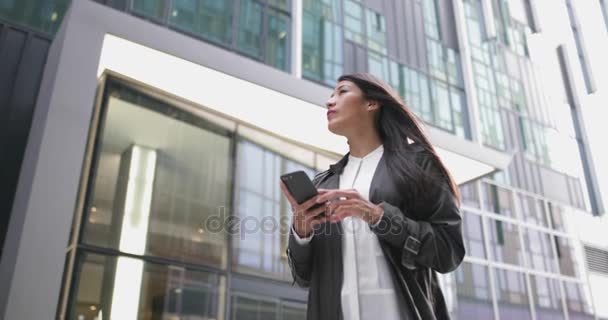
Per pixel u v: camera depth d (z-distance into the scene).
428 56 9.38
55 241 3.29
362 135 1.04
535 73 12.43
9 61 4.49
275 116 5.89
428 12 9.90
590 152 12.62
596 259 11.25
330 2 8.10
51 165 3.44
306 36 7.46
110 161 4.85
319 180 1.10
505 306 9.05
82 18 3.97
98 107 4.87
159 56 4.49
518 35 12.57
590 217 11.61
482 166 5.90
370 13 8.71
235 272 5.49
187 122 5.54
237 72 4.81
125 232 4.75
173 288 4.93
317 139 6.57
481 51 10.93
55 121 3.56
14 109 4.36
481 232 9.48
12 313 3.03
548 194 11.08
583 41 14.53
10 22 4.64
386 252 0.85
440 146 5.51
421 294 0.83
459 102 9.46
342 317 0.84
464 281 8.76
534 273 9.88
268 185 6.12
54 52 4.23
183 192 5.32
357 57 8.05
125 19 4.24
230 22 6.49
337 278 0.87
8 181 4.13
